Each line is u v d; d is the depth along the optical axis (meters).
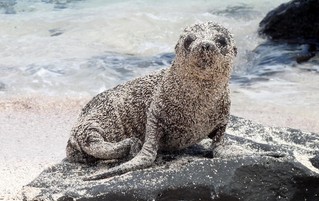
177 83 4.74
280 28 14.21
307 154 5.12
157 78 5.08
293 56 12.70
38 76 11.41
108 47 13.62
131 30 14.73
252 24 15.39
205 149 5.30
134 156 4.91
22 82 11.10
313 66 12.06
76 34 14.55
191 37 4.58
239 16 16.30
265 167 4.71
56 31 14.91
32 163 7.00
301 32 14.05
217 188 4.52
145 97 5.05
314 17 13.90
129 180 4.58
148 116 4.92
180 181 4.55
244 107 9.65
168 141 4.97
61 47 13.48
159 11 16.56
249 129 6.11
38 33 14.78
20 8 17.56
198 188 4.52
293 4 14.25
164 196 4.50
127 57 12.84
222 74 4.60
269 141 5.87
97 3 18.20
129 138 5.00
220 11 16.83
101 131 5.07
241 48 13.63
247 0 18.03
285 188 4.71
